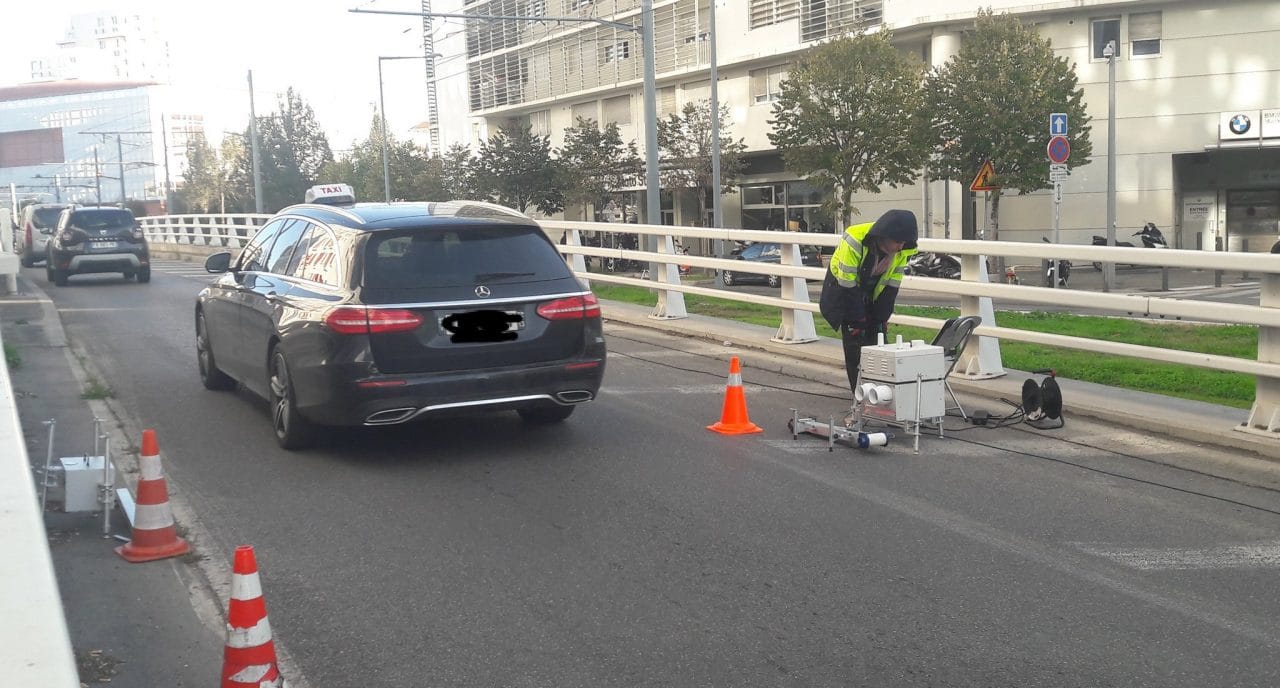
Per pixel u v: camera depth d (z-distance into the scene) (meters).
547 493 6.37
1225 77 33.66
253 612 3.62
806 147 33.53
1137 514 5.88
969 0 34.03
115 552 5.41
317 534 5.68
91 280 23.09
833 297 8.00
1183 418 7.54
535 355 7.16
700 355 11.29
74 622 4.58
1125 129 34.53
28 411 8.60
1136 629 4.40
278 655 4.25
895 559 5.23
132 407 8.80
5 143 183.50
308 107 59.50
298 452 7.38
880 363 7.33
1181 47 33.88
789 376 10.12
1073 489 6.35
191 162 82.00
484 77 57.62
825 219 40.72
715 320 13.23
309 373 6.91
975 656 4.17
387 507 6.13
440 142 63.47
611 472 6.81
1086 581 4.92
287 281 7.66
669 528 5.72
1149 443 7.33
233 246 32.06
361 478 6.72
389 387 6.73
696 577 5.02
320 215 7.82
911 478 6.62
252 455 7.30
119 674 4.11
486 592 4.87
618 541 5.52
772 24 39.69
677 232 13.12
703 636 4.38
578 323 7.31
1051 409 7.71
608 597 4.79
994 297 8.73
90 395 9.12
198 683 4.04
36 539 2.63
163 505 5.40
